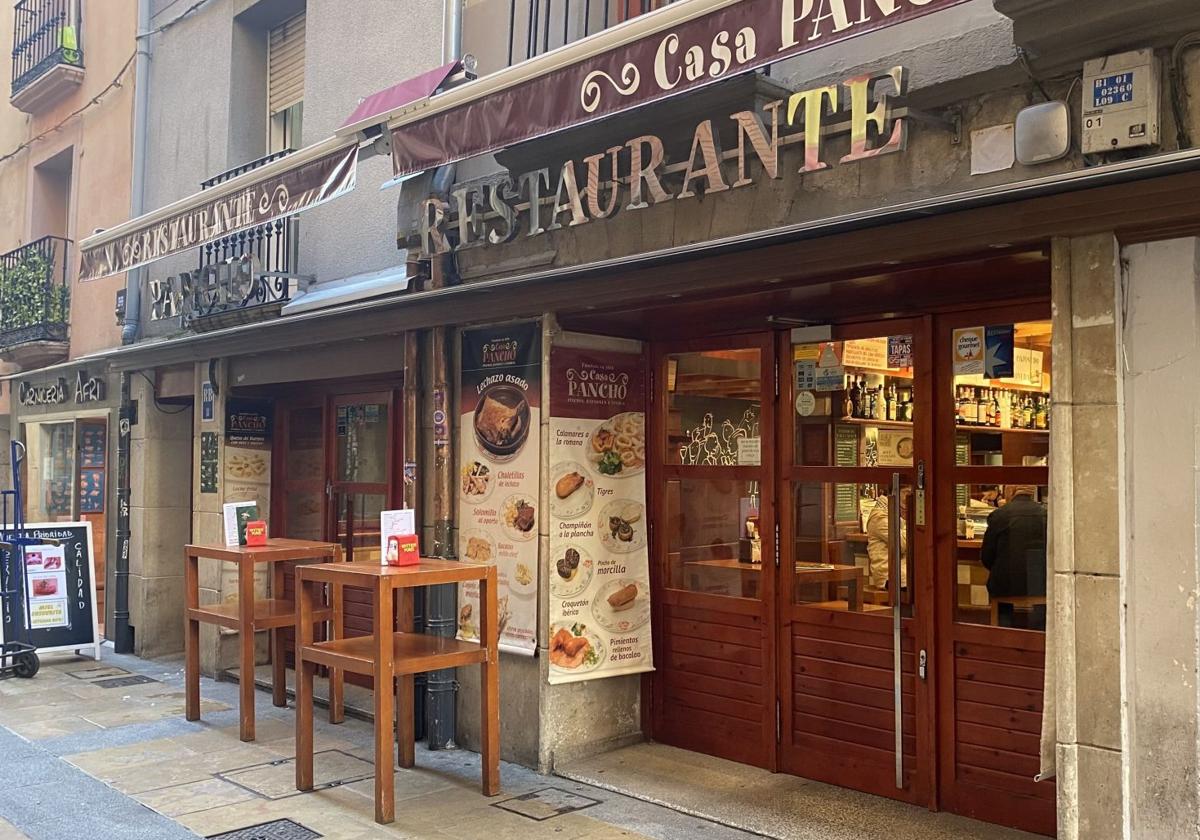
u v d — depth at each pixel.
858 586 5.21
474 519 6.16
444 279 6.38
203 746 6.29
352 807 5.14
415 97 5.96
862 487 5.21
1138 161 3.26
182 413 9.62
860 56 4.59
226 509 6.79
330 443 8.15
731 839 4.66
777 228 4.22
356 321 6.73
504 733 5.95
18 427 12.65
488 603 5.32
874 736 5.13
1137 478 3.65
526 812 5.05
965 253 4.00
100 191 11.06
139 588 9.41
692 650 5.98
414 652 5.23
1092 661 3.66
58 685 8.14
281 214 6.47
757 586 5.66
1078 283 3.70
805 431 5.48
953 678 4.83
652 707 6.16
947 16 4.28
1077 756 3.69
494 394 6.05
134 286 9.91
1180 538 3.55
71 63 11.32
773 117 4.52
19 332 11.84
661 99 4.50
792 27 3.92
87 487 10.82
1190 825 3.51
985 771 4.72
